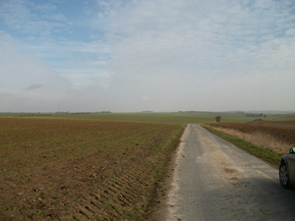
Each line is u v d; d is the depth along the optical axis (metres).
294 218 4.70
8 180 7.79
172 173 9.00
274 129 47.16
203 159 12.02
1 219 4.72
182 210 5.27
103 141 21.06
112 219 4.87
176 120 135.25
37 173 8.83
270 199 5.82
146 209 5.41
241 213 5.00
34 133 29.91
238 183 7.33
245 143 19.44
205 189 6.80
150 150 15.47
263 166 10.02
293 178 6.16
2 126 44.78
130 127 46.75
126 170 9.39
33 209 5.29
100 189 6.82
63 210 5.24
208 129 47.09
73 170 9.38
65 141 20.95
